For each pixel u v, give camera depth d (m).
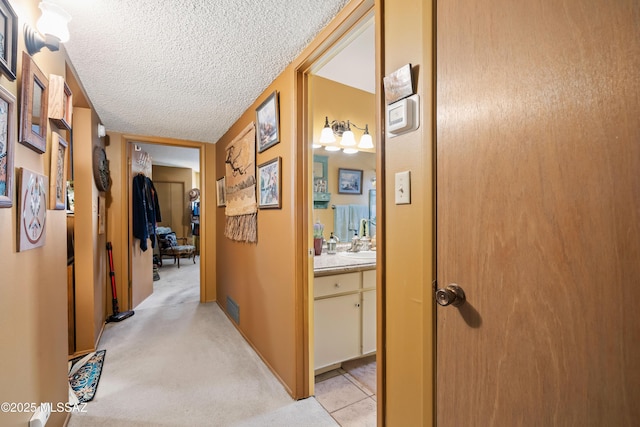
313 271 1.79
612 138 0.52
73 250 2.28
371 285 2.17
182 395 1.73
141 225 3.43
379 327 1.06
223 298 3.29
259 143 2.16
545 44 0.61
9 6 0.84
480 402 0.74
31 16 1.07
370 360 2.23
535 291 0.63
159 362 2.12
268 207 2.02
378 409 1.07
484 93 0.72
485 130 0.72
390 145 1.02
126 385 1.83
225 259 3.20
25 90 0.97
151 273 3.95
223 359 2.18
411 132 0.94
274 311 1.96
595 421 0.54
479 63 0.73
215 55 1.64
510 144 0.67
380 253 1.05
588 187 0.55
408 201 0.94
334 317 2.00
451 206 0.81
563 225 0.58
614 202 0.51
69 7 1.24
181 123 2.86
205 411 1.59
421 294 0.90
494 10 0.70
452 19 0.80
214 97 2.22
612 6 0.52
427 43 0.87
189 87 2.04
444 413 0.84
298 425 1.49
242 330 2.61
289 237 1.76
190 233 7.50
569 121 0.57
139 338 2.54
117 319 2.95
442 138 0.83
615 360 0.52
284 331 1.83
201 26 1.38
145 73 1.84
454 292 0.79
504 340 0.69
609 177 0.52
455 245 0.80
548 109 0.60
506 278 0.68
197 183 7.92
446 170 0.82
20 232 0.96
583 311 0.56
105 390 1.77
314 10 1.27
